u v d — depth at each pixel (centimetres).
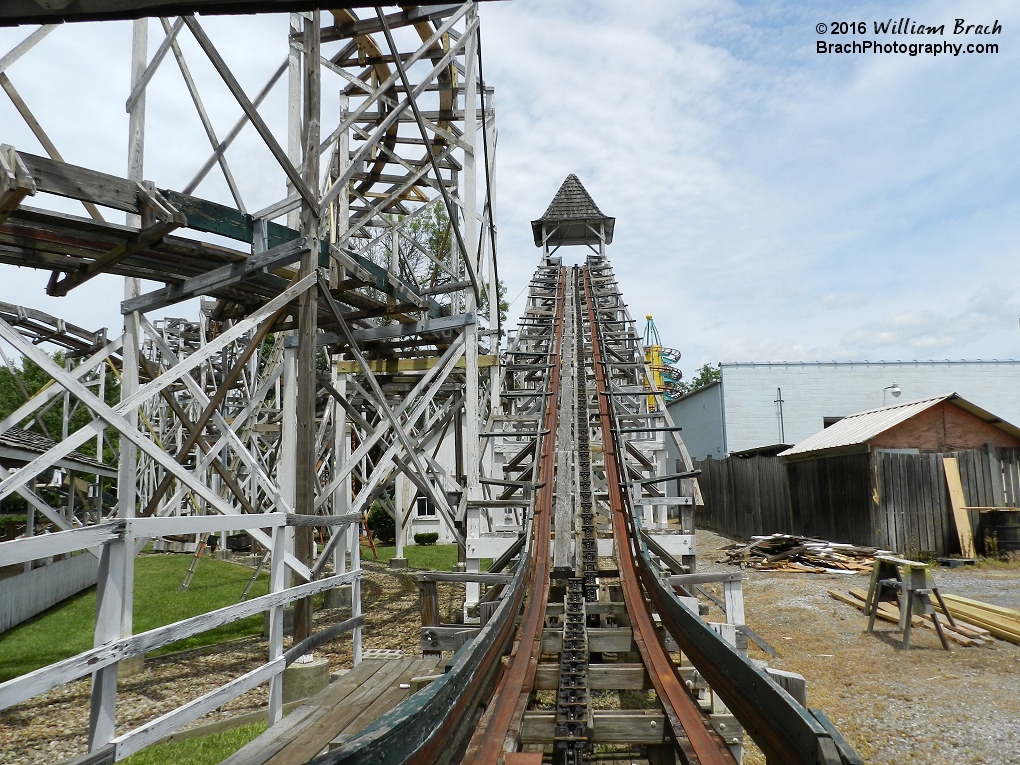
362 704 600
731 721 528
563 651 626
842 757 222
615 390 1499
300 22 1114
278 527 593
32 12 192
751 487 2380
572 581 827
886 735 623
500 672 551
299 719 564
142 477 2511
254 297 979
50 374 566
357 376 1452
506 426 1435
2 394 2639
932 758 574
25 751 602
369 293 1286
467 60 1267
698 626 456
